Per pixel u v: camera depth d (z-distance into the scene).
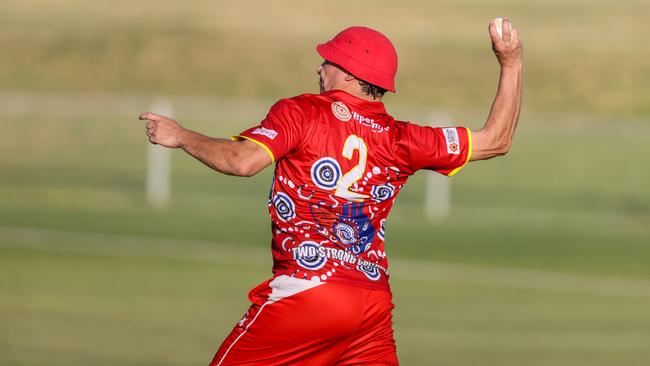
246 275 46.03
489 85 114.38
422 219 64.06
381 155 18.12
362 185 18.06
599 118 102.12
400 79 113.69
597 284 46.38
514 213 67.12
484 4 143.38
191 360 31.34
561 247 56.47
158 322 36.38
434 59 120.31
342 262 17.97
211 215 63.56
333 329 17.88
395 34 128.88
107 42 123.31
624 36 129.50
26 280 43.16
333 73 18.50
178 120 92.25
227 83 114.00
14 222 58.28
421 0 143.88
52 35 125.06
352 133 17.97
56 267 46.41
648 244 58.34
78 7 134.88
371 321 18.16
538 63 119.50
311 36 127.69
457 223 63.34
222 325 36.25
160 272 46.09
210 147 17.05
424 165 18.44
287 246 18.05
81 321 36.06
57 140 86.88
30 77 113.69
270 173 77.12
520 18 136.75
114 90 111.69
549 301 42.31
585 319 39.06
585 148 86.12
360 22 133.25
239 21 131.00
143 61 118.44
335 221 18.05
